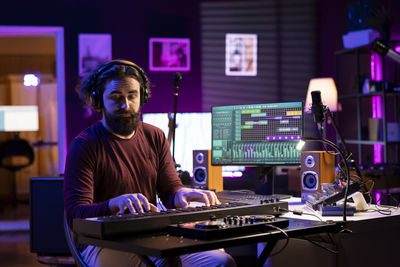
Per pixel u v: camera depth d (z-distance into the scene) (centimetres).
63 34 516
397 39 438
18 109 795
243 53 538
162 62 527
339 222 155
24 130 796
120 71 172
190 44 533
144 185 180
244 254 319
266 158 240
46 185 341
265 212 160
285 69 544
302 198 221
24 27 511
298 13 545
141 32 526
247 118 246
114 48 523
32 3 512
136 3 526
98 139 172
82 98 183
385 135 397
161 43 528
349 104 498
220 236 121
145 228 126
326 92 427
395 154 439
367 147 473
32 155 762
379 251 176
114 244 116
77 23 519
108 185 171
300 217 173
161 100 527
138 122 179
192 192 175
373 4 439
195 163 264
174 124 261
